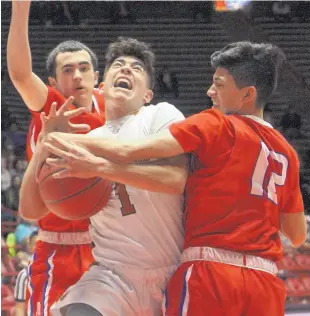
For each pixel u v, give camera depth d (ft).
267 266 9.97
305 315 29.68
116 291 10.18
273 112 56.18
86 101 14.02
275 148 10.37
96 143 9.61
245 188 9.95
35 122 13.75
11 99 54.24
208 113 10.14
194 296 9.64
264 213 10.07
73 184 9.70
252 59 10.44
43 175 9.81
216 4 59.57
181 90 56.70
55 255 13.91
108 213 10.48
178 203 10.43
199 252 9.86
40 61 57.00
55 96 13.44
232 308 9.63
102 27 59.93
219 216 9.89
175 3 60.90
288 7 61.67
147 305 10.38
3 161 41.27
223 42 59.88
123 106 10.98
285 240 33.76
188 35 60.18
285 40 60.64
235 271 9.75
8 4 57.88
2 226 33.22
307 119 56.39
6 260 28.02
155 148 9.63
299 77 57.93
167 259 10.46
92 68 14.20
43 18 59.26
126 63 11.09
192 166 10.27
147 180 9.67
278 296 10.04
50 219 13.94
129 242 10.36
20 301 19.80
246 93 10.47
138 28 60.23
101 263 10.58
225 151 9.98
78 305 10.17
